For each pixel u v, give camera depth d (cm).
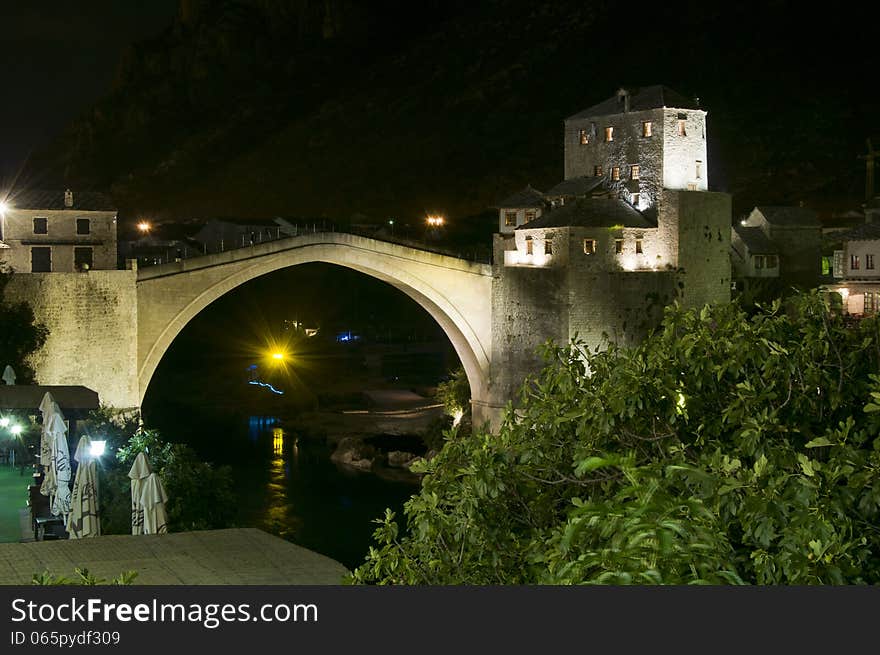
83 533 3312
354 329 15750
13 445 4900
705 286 8838
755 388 2008
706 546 1177
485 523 1856
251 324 15100
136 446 4684
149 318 7331
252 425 10525
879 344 2091
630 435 2047
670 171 8831
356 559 6253
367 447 9044
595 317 8388
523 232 8788
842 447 1603
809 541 1385
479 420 8912
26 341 6506
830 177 18812
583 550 1357
